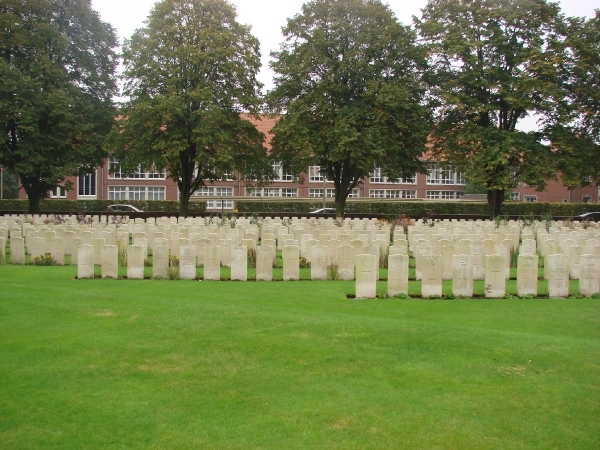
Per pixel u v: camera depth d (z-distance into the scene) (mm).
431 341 7832
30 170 36188
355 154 34562
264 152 41062
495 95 37938
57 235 19594
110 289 12695
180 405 5773
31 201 40094
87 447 4922
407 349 7516
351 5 36531
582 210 52281
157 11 37062
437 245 16453
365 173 40031
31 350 7383
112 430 5230
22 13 37312
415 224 28297
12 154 37094
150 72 36438
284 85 38094
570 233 20969
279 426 5344
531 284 12531
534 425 5434
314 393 6102
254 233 21422
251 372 6676
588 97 37344
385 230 22562
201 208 58812
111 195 65938
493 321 10031
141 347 7508
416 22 39562
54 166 37438
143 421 5410
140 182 66312
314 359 7109
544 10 36469
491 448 5012
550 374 6703
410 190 71500
